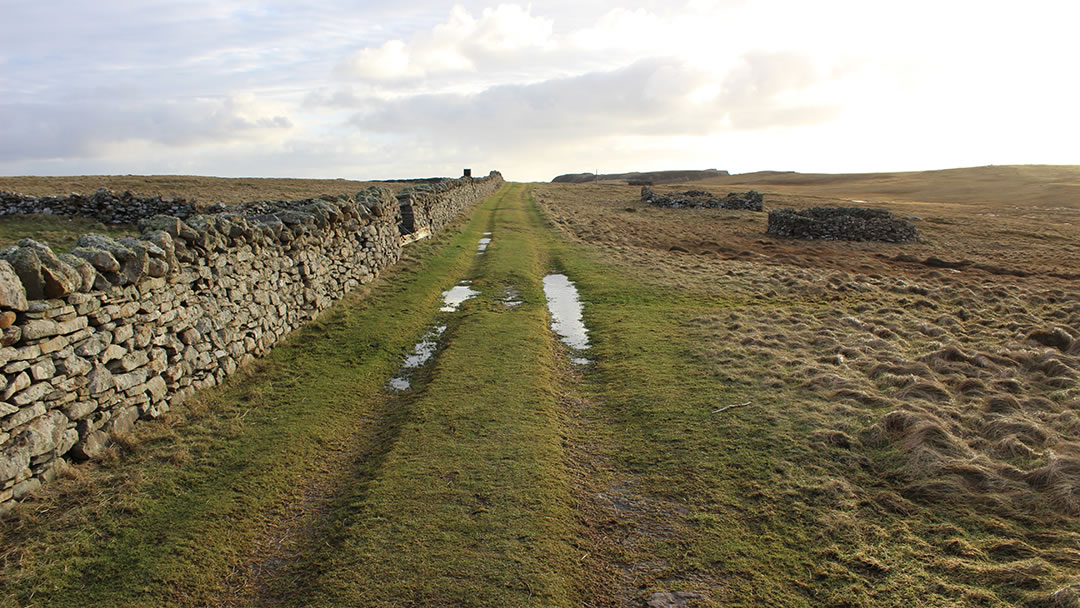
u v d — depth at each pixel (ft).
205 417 29.48
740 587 18.07
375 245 64.23
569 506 22.52
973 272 86.12
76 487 22.07
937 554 18.98
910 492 22.59
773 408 30.40
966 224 162.30
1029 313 55.21
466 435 27.94
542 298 57.98
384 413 31.86
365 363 38.60
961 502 21.70
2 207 78.13
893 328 47.47
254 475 24.49
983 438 26.91
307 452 26.71
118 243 27.58
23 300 20.97
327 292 50.62
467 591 17.89
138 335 27.35
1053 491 21.70
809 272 76.84
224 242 35.83
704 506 22.36
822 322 48.96
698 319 48.62
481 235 103.71
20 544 19.10
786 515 21.50
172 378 29.48
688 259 84.79
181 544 19.99
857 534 20.08
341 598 17.65
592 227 122.21
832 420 28.78
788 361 37.63
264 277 40.16
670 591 17.99
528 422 29.37
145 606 17.34
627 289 60.85
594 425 29.99
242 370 35.50
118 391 25.80
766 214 170.81
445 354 39.78
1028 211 212.02
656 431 28.60
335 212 53.16
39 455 21.54
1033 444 26.20
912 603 16.90
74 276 23.48
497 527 20.97
